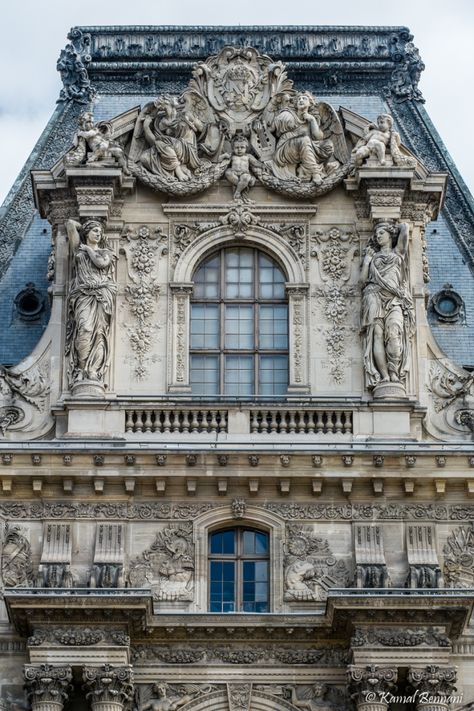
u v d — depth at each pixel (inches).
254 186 2571.4
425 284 2549.2
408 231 2512.3
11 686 2310.5
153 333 2503.7
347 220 2556.6
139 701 2308.1
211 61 2610.7
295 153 2559.1
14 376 2469.2
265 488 2391.7
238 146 2571.4
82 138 2544.3
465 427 2458.2
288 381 2496.3
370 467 2378.2
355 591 2284.7
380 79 2898.6
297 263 2539.4
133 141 2568.9
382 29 2925.7
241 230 2554.1
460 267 2699.3
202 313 2541.8
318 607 2354.8
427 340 2498.8
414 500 2391.7
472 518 2389.3
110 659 2274.9
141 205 2556.6
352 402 2432.3
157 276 2532.0
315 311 2517.2
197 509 2390.5
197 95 2593.5
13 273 2667.3
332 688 2317.9
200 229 2554.1
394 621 2288.4
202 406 2432.3
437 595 2279.8
